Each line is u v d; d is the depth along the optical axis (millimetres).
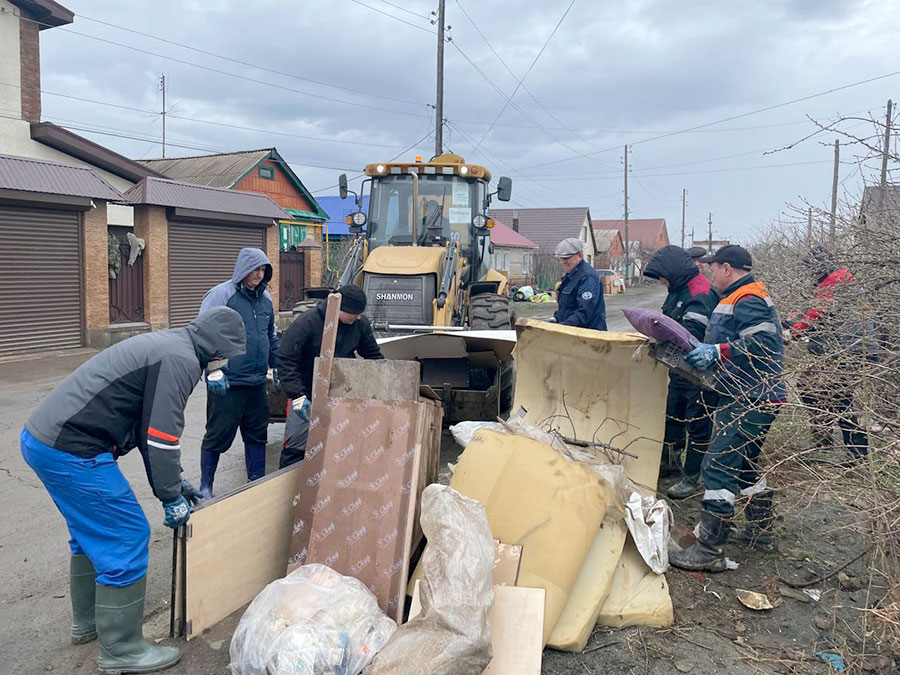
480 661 2521
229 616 3334
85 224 12516
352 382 3719
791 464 3613
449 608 2580
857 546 4102
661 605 3322
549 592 3137
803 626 3316
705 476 3826
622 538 3512
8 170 11305
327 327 3670
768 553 4023
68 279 12406
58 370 10531
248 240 16844
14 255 11492
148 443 2896
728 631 3271
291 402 4453
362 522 3277
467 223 8062
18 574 3877
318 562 3268
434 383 5797
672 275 5035
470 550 2781
